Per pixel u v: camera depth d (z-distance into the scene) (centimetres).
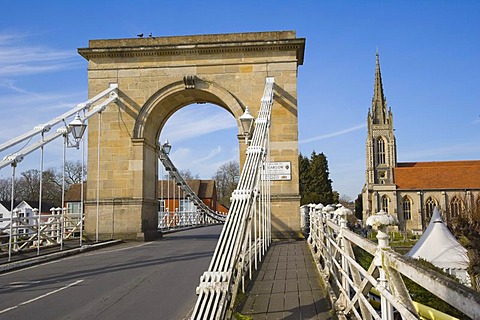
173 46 2248
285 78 2211
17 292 958
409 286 941
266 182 1714
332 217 1074
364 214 8912
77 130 1734
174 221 4153
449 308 854
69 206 6347
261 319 675
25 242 1788
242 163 2158
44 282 1078
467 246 1531
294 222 2108
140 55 2283
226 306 573
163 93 2259
